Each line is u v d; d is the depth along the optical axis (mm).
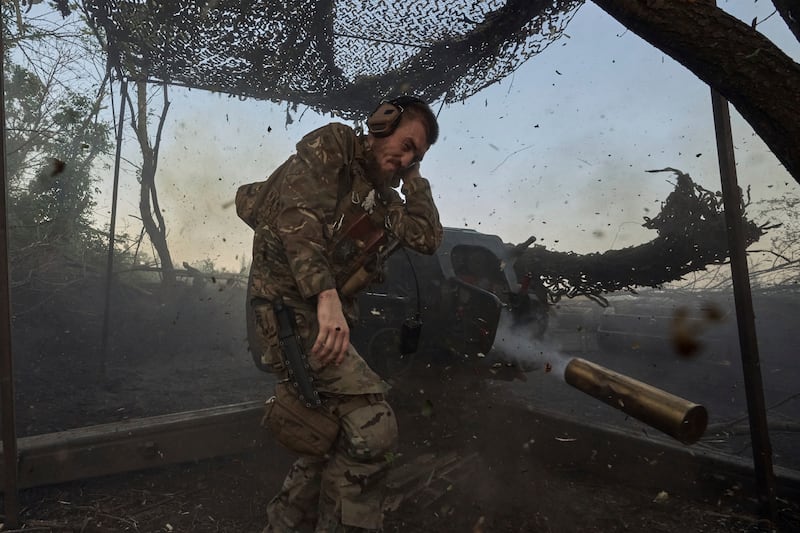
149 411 4098
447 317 3377
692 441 1444
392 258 3768
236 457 2863
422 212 1642
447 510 2334
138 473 2656
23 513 2234
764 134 1631
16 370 5090
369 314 3703
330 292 1384
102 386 4781
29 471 2227
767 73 1530
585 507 2373
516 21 3100
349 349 1590
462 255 3826
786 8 1767
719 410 4527
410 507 2344
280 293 1556
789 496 2178
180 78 4016
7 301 2025
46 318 6348
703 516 2244
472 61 3588
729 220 2225
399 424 3213
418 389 3467
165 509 2330
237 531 2172
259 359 3877
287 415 1543
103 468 2396
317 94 4117
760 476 2156
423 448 2953
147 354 6305
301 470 1752
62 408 4062
